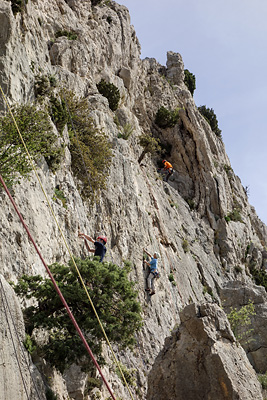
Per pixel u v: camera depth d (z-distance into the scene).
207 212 40.97
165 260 29.19
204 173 42.12
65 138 21.42
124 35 41.94
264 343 29.53
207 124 47.78
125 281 13.33
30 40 21.62
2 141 14.17
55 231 17.20
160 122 42.97
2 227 13.38
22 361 10.38
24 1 20.95
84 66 31.86
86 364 12.88
